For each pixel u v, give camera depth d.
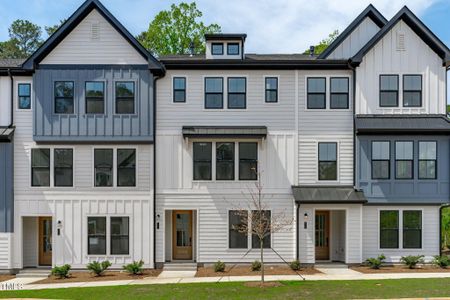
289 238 20.08
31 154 20.19
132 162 20.30
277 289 14.45
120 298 13.40
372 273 18.05
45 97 19.86
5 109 20.30
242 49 21.55
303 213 19.83
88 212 20.08
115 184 20.17
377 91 20.31
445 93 20.28
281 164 20.36
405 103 20.31
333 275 17.59
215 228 20.22
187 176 20.31
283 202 20.27
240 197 20.30
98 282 16.97
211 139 20.31
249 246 20.14
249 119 20.45
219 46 21.61
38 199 20.08
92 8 20.02
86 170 20.19
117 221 20.16
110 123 19.92
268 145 20.44
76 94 19.89
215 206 20.27
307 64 20.34
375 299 12.67
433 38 20.09
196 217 20.45
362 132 19.91
